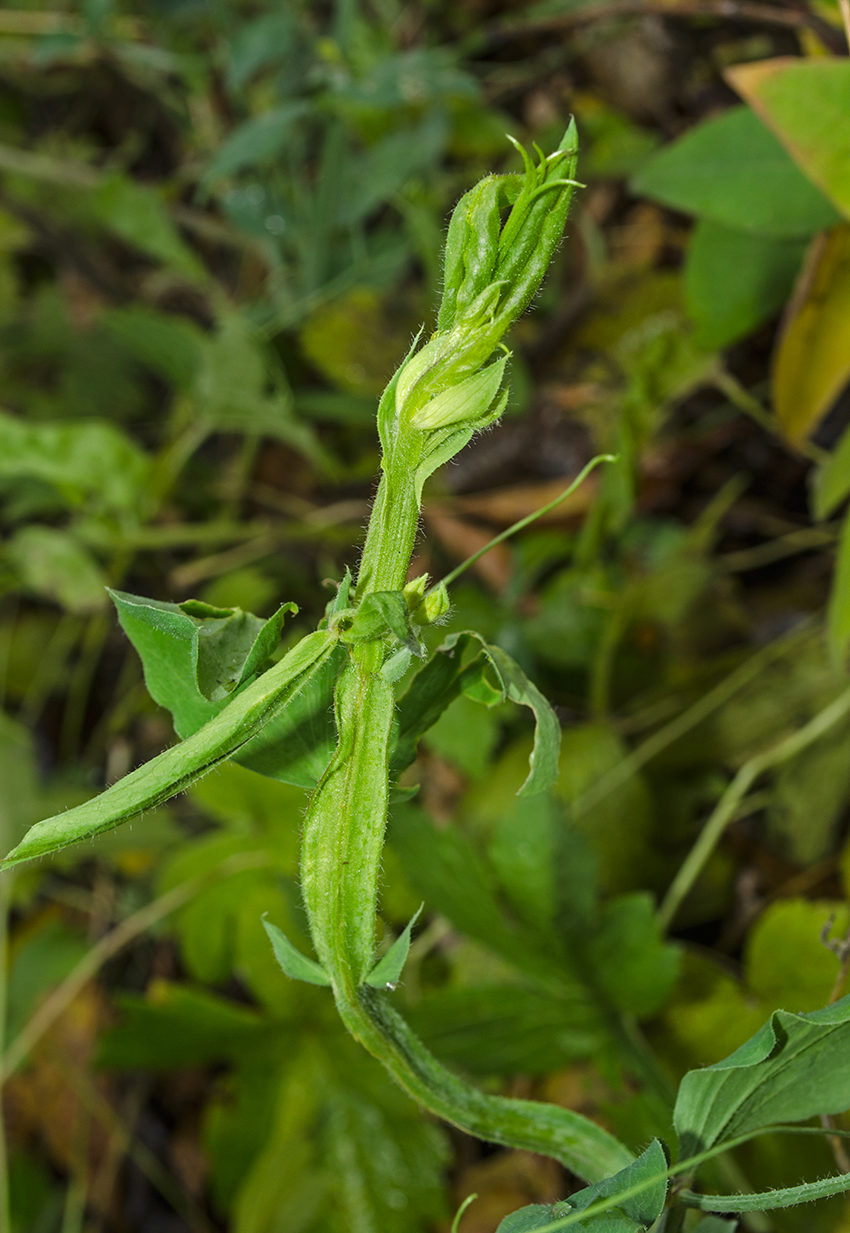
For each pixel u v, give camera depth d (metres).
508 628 0.60
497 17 0.80
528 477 0.69
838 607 0.42
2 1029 0.63
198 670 0.30
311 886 0.29
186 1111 0.66
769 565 0.66
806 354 0.50
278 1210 0.53
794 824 0.55
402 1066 0.30
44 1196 0.65
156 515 0.77
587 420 0.68
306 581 0.71
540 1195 0.55
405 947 0.29
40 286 0.91
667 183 0.48
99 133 0.95
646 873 0.55
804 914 0.45
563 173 0.28
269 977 0.56
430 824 0.46
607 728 0.57
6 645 0.76
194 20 0.81
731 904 0.56
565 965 0.45
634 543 0.67
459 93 0.63
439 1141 0.53
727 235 0.53
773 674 0.56
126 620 0.31
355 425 0.78
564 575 0.65
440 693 0.31
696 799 0.57
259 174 0.75
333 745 0.30
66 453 0.68
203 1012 0.54
